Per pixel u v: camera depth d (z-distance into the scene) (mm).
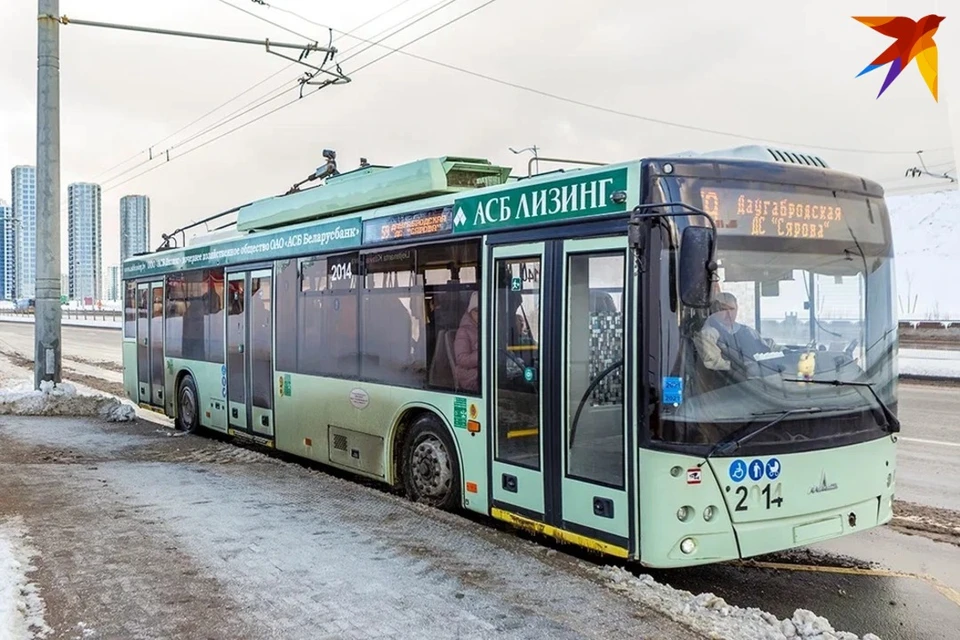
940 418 13172
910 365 21469
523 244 5898
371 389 7660
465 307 6496
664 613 4523
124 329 14852
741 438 4777
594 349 5281
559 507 5543
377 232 7633
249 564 5395
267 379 9594
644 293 4879
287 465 9133
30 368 24484
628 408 4973
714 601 4742
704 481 4738
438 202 6859
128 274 14609
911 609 5074
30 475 8430
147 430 12242
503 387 6078
